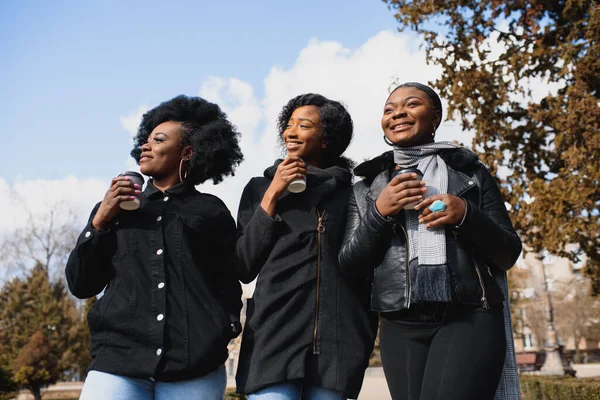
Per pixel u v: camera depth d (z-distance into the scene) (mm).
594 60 7953
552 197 8070
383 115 3006
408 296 2600
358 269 2812
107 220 2922
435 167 2832
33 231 36844
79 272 2928
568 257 9078
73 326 32531
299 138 3289
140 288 2885
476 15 9031
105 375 2766
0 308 36344
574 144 7871
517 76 8664
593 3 8055
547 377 20266
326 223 3021
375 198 2906
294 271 2916
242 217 3188
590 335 45969
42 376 26031
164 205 3117
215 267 3154
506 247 2625
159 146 3258
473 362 2455
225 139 3572
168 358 2789
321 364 2789
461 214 2539
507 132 9000
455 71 9070
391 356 2715
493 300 2559
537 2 8617
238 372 2877
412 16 9117
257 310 2869
